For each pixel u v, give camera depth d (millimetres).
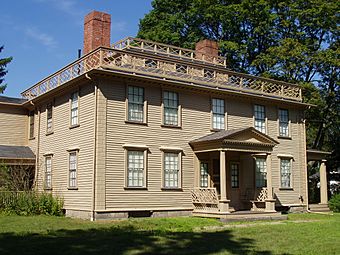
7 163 24484
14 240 13414
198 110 23406
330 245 13297
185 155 22547
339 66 34125
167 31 38656
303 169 27797
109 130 20156
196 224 18547
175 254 11578
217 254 11688
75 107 21938
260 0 36625
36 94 26375
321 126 37906
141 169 20938
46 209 21438
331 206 29078
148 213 20922
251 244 13383
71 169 21656
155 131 21609
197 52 30375
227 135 21203
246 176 24797
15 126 27547
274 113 26891
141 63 23094
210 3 38219
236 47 37625
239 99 25234
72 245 12633
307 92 34406
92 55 21062
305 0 36688
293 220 21781
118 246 12578
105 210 19484
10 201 21406
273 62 35125
